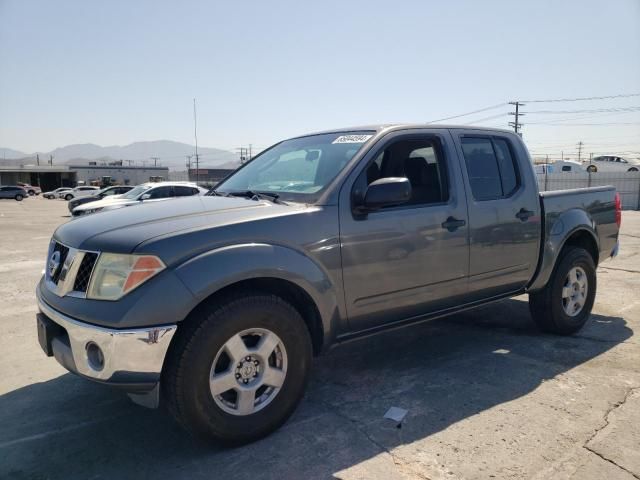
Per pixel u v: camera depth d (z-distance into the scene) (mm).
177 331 2814
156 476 2754
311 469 2795
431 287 3854
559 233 4750
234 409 2967
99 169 97812
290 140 4617
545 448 2975
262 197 3676
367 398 3672
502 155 4512
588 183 31797
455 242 3934
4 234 15516
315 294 3203
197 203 3502
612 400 3590
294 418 3375
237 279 2865
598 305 6246
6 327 5523
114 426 3314
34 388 3932
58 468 2844
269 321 3020
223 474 2758
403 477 2709
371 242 3471
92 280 2797
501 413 3410
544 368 4203
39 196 68375
